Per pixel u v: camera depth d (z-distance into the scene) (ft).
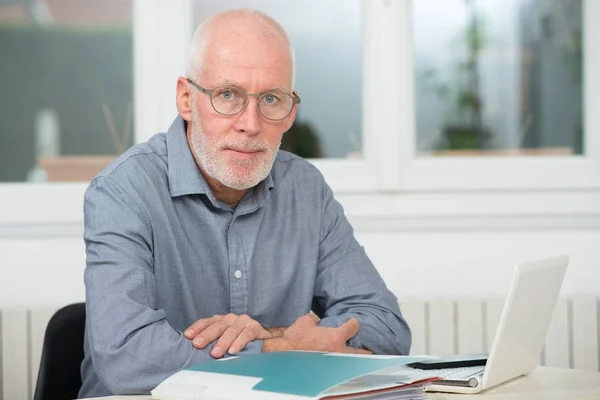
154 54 10.17
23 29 10.25
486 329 9.65
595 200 10.43
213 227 6.39
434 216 10.30
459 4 10.50
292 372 4.38
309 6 10.37
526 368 5.22
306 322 5.84
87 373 6.34
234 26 5.96
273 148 6.07
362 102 10.42
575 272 10.34
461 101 10.53
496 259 10.27
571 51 10.61
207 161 6.04
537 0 10.55
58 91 10.30
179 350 5.20
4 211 9.96
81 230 10.03
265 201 6.55
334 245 6.91
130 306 5.42
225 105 5.91
